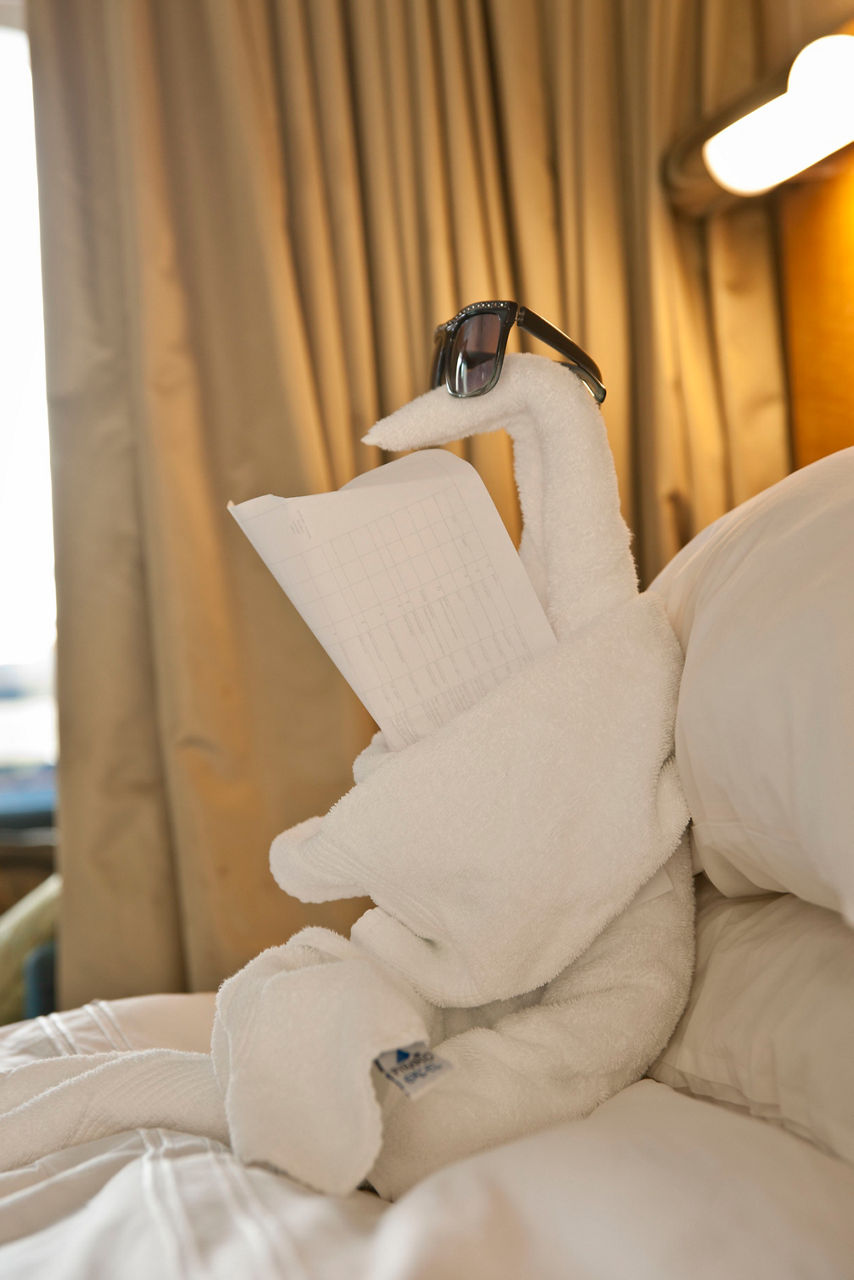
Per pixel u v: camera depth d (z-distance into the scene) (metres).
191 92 1.15
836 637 0.37
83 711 1.15
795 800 0.37
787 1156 0.36
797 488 0.47
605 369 1.16
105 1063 0.51
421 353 1.18
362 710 1.16
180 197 1.15
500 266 1.18
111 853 1.15
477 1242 0.30
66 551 1.16
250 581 1.16
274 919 1.14
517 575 0.52
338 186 1.15
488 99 1.18
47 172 1.15
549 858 0.47
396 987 0.44
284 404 1.12
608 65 1.17
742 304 1.15
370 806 0.47
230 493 1.16
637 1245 0.30
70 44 1.17
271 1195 0.35
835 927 0.42
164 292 1.12
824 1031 0.38
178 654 1.11
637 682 0.49
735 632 0.42
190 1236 0.31
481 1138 0.40
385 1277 0.28
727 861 0.48
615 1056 0.44
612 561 0.54
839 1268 0.30
